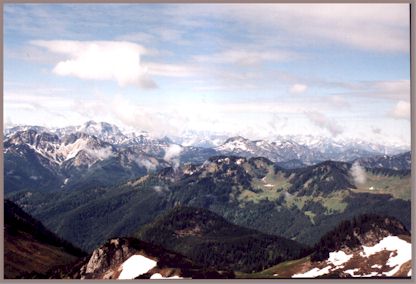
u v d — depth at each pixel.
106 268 72.69
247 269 80.62
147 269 71.94
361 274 68.94
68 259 77.38
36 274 70.50
